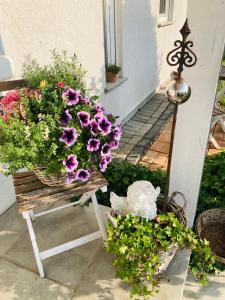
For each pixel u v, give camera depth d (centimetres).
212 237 200
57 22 225
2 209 209
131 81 412
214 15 131
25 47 199
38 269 163
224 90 384
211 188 241
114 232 149
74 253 177
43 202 145
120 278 150
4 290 155
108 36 338
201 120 156
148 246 141
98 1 277
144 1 397
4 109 134
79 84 169
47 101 136
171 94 135
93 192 166
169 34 567
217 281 178
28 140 127
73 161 132
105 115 151
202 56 141
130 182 247
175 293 151
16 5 184
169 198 185
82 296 152
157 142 348
